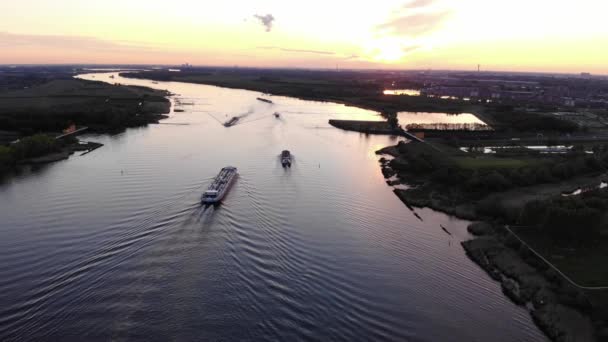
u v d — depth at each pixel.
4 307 57.41
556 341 58.09
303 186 116.69
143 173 124.31
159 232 80.50
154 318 54.94
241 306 58.22
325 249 78.75
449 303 65.19
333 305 60.91
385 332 56.25
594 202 89.62
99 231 81.75
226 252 72.69
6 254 72.81
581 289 67.00
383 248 82.19
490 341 57.03
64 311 56.53
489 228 93.50
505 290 70.12
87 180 117.38
